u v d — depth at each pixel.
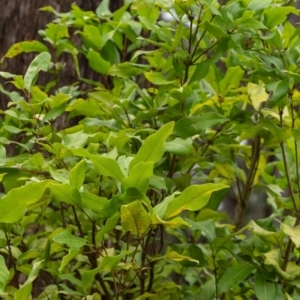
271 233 1.77
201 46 2.04
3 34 3.05
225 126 2.07
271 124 1.86
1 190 2.73
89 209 1.52
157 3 1.71
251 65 2.01
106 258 1.40
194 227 1.96
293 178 2.49
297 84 1.95
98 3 3.07
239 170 2.26
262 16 1.92
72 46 2.29
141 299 1.84
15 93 2.27
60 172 1.60
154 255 1.90
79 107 1.97
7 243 1.84
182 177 1.92
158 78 1.76
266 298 1.71
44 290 1.79
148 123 1.97
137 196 1.41
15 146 2.30
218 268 2.04
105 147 1.74
